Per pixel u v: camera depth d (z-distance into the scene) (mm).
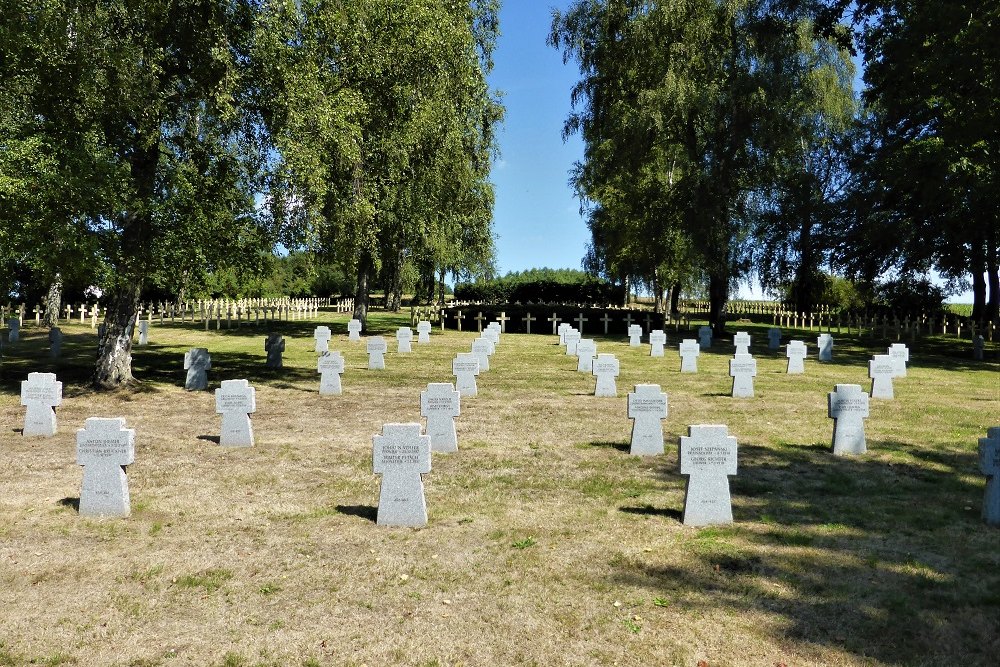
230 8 16094
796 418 14680
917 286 43281
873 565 6961
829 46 35125
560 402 16594
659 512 8602
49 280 14953
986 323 39531
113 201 14297
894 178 31922
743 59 33469
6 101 14977
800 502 8984
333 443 12180
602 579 6637
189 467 10516
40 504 8711
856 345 34750
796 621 5848
